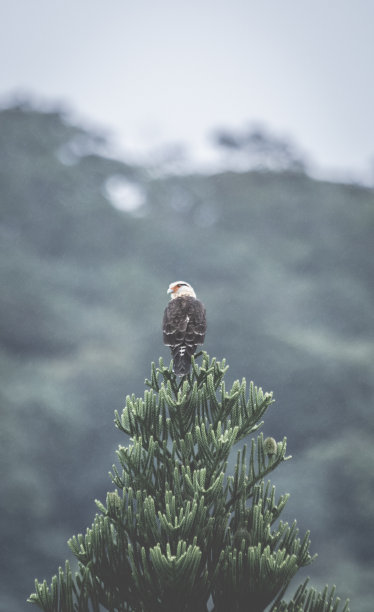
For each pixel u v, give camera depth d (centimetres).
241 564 823
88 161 11144
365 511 5497
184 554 778
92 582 856
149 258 9806
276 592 829
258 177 10938
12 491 5797
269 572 812
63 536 5975
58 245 10156
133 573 827
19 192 10325
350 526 5522
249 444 4162
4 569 5509
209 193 11025
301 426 6675
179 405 872
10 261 8794
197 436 856
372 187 11181
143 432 890
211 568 855
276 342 7125
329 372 6800
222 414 886
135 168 11481
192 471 877
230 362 7162
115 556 855
